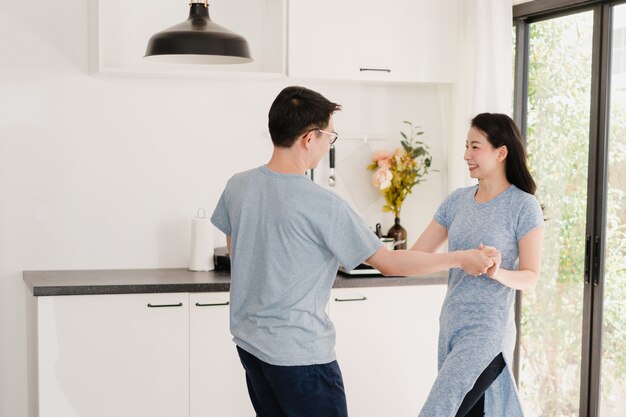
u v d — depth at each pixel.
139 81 3.73
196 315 3.35
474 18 3.77
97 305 3.23
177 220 3.82
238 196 2.35
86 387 3.24
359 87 4.04
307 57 3.69
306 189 2.27
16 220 3.62
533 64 3.81
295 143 2.31
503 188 2.80
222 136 3.85
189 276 3.53
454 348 2.73
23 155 3.61
